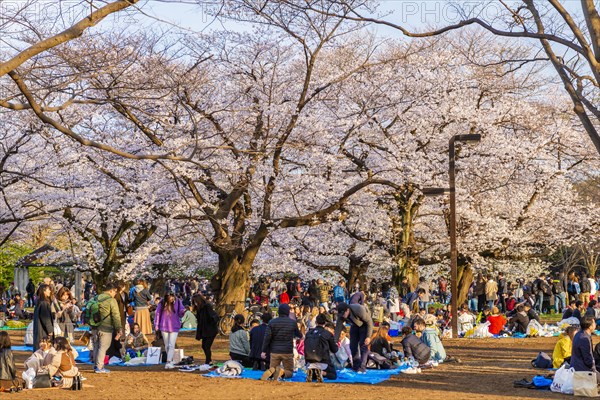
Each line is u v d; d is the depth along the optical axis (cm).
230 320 2314
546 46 1446
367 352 1471
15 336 2352
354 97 2592
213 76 2248
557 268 4772
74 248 3192
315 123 2320
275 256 2769
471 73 2886
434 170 2631
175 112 2197
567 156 3192
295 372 1467
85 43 1559
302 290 3688
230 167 2212
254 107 2283
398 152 2528
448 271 3884
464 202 2836
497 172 2806
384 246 2994
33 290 3716
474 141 2144
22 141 2395
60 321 1955
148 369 1548
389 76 2561
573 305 2331
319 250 2903
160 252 3059
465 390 1241
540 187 2939
